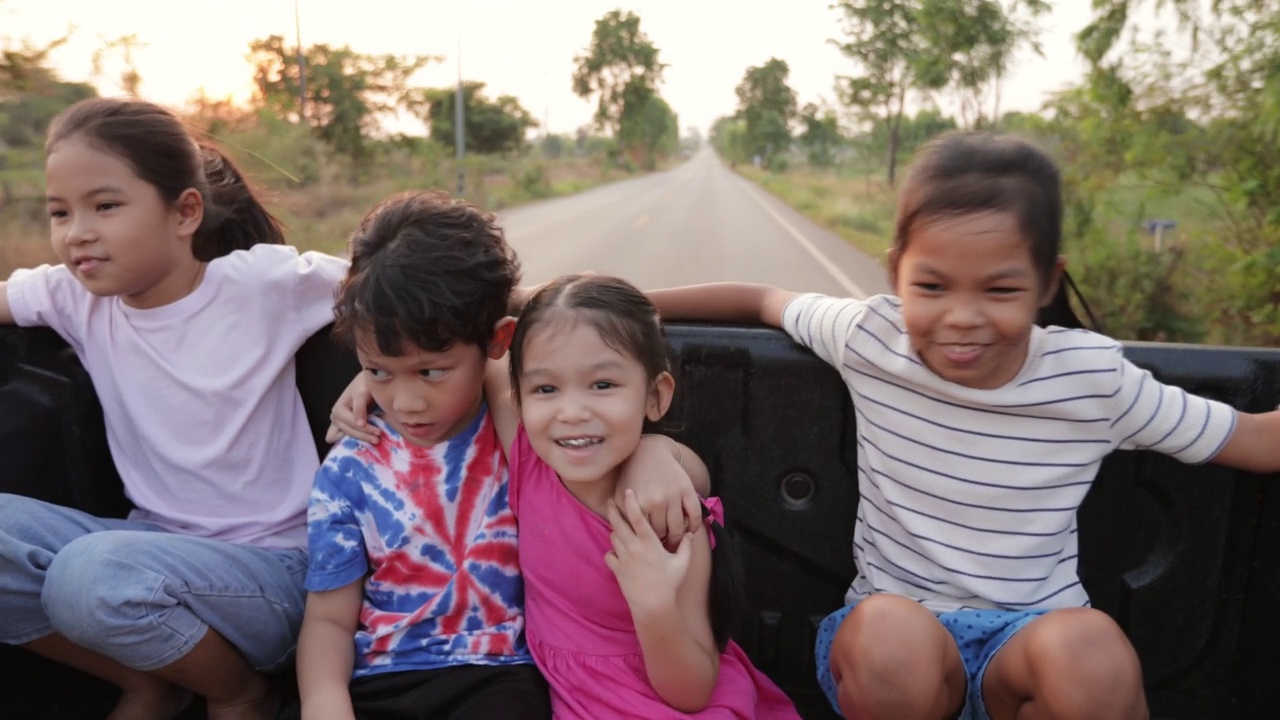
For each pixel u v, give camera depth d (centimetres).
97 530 155
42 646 148
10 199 741
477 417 154
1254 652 153
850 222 1702
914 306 139
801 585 165
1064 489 147
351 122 2267
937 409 149
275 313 165
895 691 129
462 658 145
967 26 1190
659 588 130
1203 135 670
